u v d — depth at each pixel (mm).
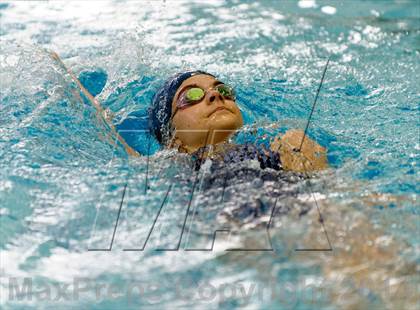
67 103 6777
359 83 7910
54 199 5066
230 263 4289
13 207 4977
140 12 10734
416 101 7312
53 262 4371
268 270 4207
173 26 10125
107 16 10523
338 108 7168
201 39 9617
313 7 11164
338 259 4246
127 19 10398
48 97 6875
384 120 6816
